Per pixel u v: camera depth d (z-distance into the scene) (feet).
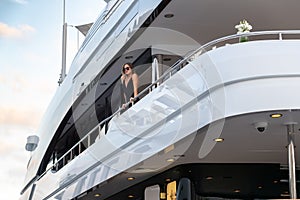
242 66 22.54
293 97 21.80
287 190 34.96
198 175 33.81
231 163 33.37
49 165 56.39
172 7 29.81
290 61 22.22
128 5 35.53
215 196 34.60
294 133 25.63
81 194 37.83
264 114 22.38
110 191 39.14
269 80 22.11
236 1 28.99
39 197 49.78
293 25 31.96
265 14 30.68
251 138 26.61
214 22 31.89
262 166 33.86
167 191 36.17
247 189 34.86
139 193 40.09
